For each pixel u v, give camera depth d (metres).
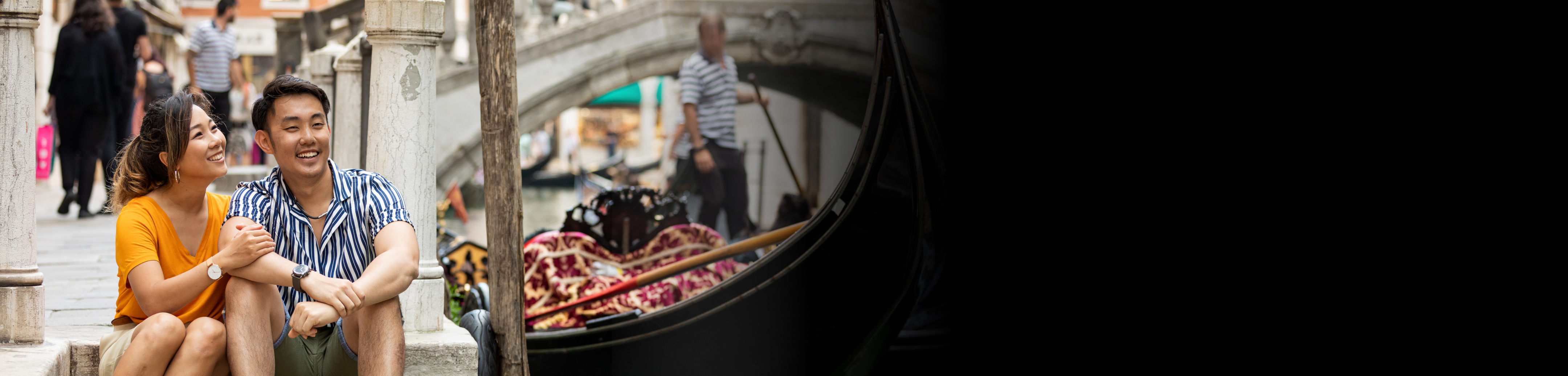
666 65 9.38
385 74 2.85
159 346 2.15
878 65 3.37
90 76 5.96
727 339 3.66
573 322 4.24
